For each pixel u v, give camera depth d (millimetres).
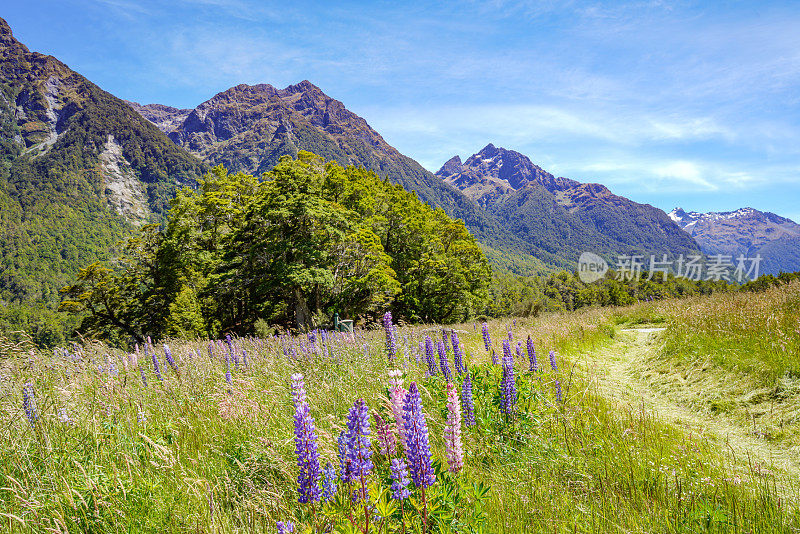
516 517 3416
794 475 4246
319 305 33031
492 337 13203
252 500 3514
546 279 120375
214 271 36688
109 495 3475
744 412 6129
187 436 4883
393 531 2639
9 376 6570
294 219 32906
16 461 3893
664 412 6812
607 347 13336
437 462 2916
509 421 4855
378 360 8195
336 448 3799
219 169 43688
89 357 8789
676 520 3410
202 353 10609
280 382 7043
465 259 47281
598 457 4469
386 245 44094
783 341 7191
